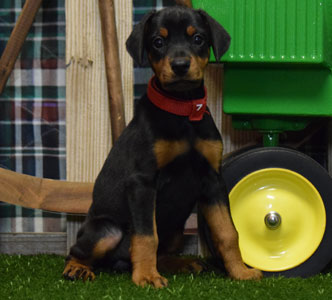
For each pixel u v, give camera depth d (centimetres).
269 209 229
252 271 209
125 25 279
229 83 233
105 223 219
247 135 279
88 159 281
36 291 196
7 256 269
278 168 226
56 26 295
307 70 228
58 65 296
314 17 215
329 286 202
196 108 205
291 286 199
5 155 297
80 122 281
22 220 297
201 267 228
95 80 281
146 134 206
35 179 274
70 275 209
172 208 218
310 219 228
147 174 204
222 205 212
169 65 195
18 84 296
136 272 197
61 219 296
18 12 296
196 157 210
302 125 245
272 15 218
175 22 204
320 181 225
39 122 296
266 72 231
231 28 221
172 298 179
